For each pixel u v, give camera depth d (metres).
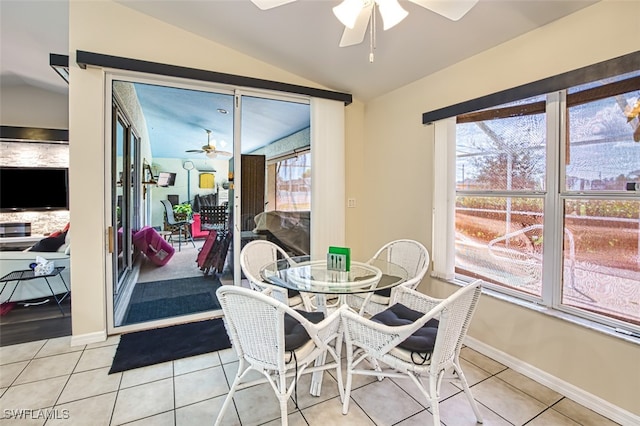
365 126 3.97
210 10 2.66
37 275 3.41
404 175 3.38
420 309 2.16
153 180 3.43
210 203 3.46
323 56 3.09
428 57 2.77
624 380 1.79
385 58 2.93
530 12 2.06
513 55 2.34
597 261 1.98
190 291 3.43
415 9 2.26
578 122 2.05
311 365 2.38
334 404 1.98
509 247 2.49
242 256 2.66
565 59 2.04
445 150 2.83
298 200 3.66
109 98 2.76
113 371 2.30
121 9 2.75
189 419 1.85
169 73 2.86
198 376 2.26
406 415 1.88
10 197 5.30
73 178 2.62
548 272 2.21
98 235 2.71
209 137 3.38
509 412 1.89
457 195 2.89
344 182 3.75
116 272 3.01
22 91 5.35
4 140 5.28
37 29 3.44
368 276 2.31
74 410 1.91
